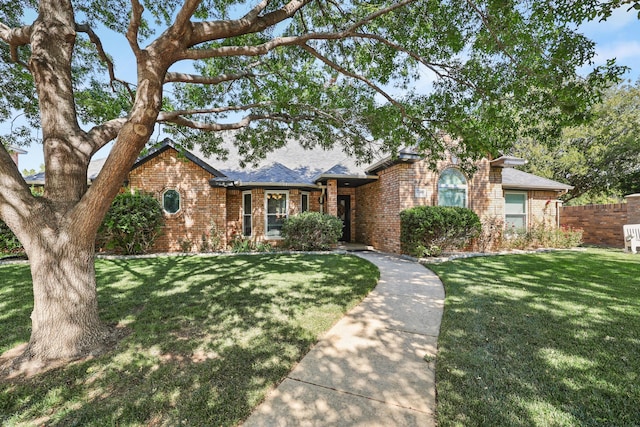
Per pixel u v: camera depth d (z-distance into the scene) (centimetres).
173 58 302
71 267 320
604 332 352
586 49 362
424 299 507
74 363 293
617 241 1246
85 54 648
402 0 448
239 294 526
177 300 492
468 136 523
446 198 1082
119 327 381
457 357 298
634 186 1750
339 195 1488
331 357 304
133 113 284
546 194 1265
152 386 252
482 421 208
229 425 207
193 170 1148
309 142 827
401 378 267
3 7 552
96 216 320
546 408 221
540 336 344
